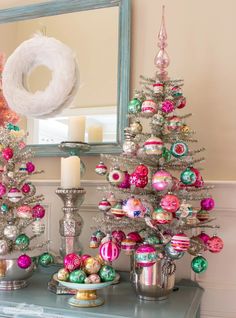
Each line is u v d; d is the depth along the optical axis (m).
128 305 1.21
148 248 1.16
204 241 1.24
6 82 1.72
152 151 1.19
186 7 1.62
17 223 1.42
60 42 1.69
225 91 1.54
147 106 1.25
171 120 1.26
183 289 1.40
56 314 1.16
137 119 1.54
